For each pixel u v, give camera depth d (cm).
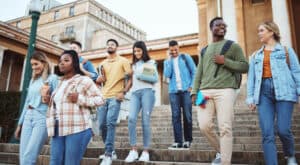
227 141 333
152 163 426
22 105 704
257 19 1427
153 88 464
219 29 377
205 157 450
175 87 539
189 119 529
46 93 330
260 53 358
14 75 2136
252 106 343
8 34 1872
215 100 352
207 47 383
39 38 2066
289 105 328
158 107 1080
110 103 450
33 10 741
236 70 348
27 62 718
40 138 337
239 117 721
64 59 301
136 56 473
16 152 611
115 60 479
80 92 289
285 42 1124
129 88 465
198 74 384
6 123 993
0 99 1021
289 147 331
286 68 339
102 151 528
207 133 362
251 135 581
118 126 844
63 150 279
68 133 272
